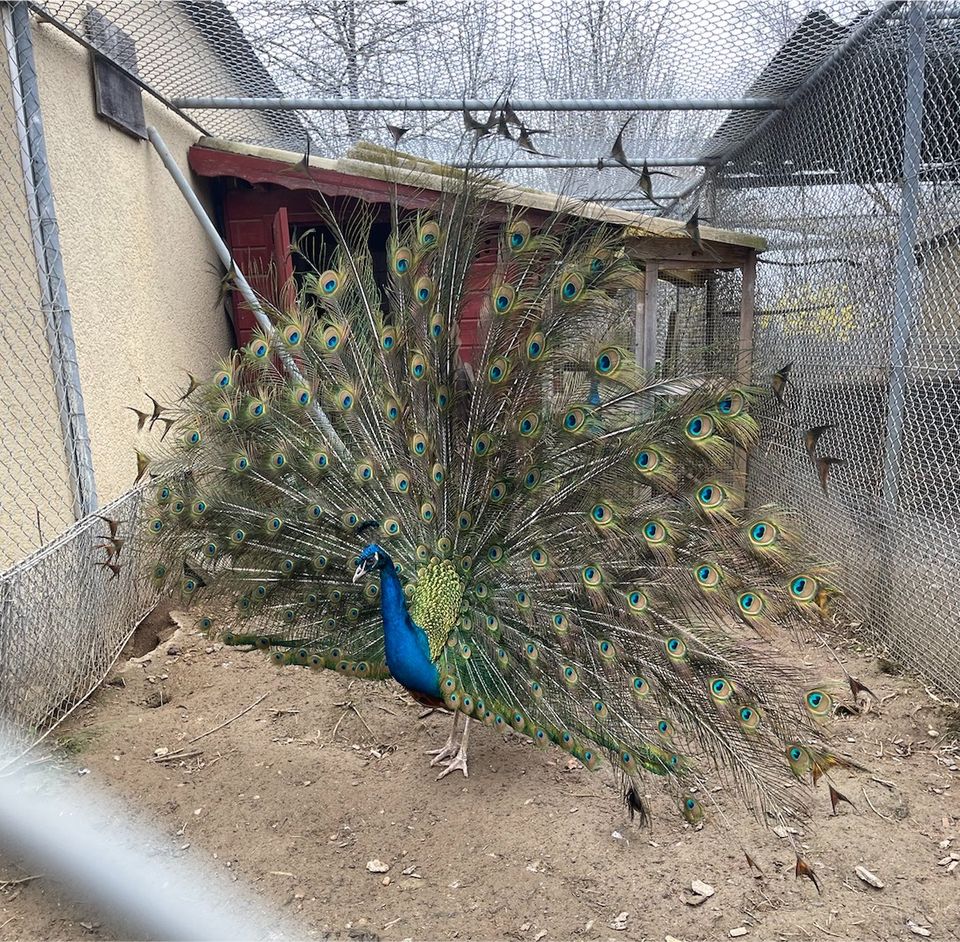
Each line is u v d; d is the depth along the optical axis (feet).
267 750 13.71
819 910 9.93
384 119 23.16
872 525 17.16
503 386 12.19
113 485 17.51
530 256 12.07
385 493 13.29
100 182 17.46
